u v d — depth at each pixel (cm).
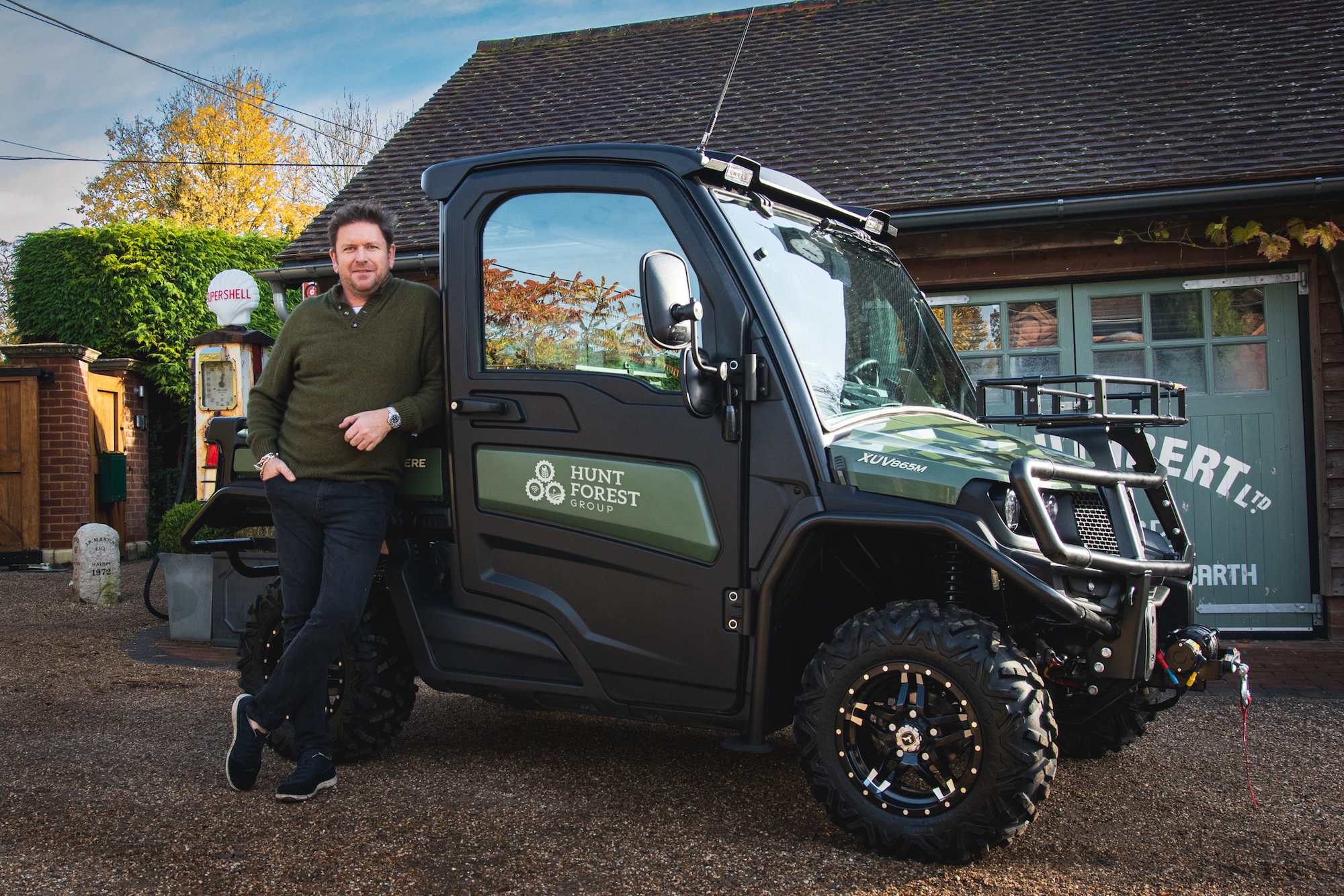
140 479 1272
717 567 287
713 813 305
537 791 325
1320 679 512
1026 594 303
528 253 318
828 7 1030
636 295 301
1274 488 639
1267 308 642
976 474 263
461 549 327
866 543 304
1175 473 652
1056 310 671
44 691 481
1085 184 630
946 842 257
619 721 425
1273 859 269
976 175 672
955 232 664
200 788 326
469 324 323
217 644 616
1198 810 310
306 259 807
